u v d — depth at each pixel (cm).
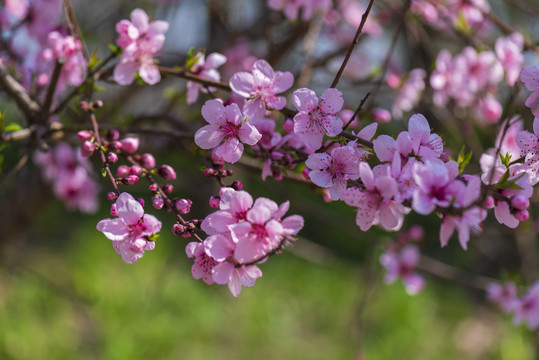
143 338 554
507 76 250
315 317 724
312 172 136
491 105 283
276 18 307
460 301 768
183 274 720
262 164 200
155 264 703
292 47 285
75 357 530
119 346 523
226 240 128
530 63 265
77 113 204
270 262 836
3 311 545
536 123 140
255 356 630
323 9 267
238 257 124
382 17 330
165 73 166
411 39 299
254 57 323
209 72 175
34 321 552
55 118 213
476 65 270
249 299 717
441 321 736
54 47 180
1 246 362
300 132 141
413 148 133
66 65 189
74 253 731
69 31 189
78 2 358
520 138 142
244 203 130
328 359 615
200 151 167
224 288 729
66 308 591
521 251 342
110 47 166
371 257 353
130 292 633
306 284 779
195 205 382
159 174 154
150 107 331
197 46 335
